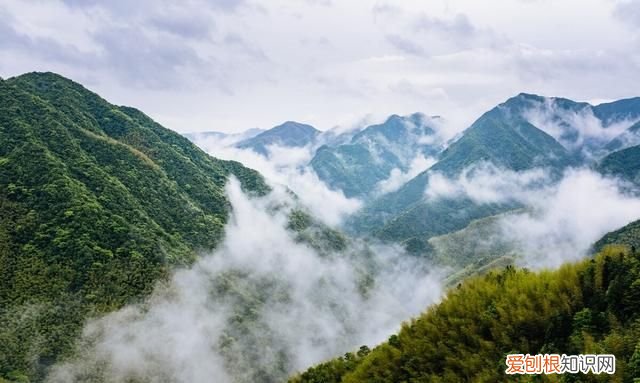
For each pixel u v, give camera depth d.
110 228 77.62
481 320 15.42
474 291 16.95
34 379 56.12
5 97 99.88
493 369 13.45
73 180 83.81
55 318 63.00
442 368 15.13
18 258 68.62
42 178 81.25
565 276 15.10
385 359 17.03
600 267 14.48
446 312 17.00
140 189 98.00
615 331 12.44
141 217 87.62
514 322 14.49
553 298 14.56
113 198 86.88
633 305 13.12
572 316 13.85
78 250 70.94
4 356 56.91
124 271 72.69
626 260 14.31
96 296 67.25
